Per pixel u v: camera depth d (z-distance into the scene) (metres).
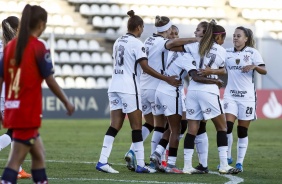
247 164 35.53
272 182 27.48
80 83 86.38
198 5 97.94
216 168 33.22
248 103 32.44
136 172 30.50
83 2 92.50
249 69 31.84
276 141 51.62
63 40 87.50
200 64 29.31
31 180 27.52
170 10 96.50
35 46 18.88
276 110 80.19
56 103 75.88
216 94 29.42
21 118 18.69
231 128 32.88
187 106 29.86
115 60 30.38
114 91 30.11
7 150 43.12
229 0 99.12
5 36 28.47
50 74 19.02
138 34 30.34
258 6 99.88
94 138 53.28
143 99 32.22
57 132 59.00
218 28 29.52
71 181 27.09
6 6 88.38
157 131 31.89
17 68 18.80
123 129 63.31
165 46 30.30
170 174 29.91
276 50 84.88
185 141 30.09
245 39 32.66
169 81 29.58
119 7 94.25
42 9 19.39
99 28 92.12
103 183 26.48
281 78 84.81
